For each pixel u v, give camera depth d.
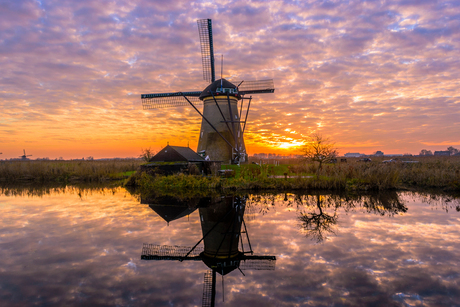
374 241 10.57
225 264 8.75
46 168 37.59
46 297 6.75
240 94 37.56
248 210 16.34
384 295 6.80
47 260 8.93
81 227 12.68
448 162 33.34
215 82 36.59
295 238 11.08
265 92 37.41
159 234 11.71
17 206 17.73
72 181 34.84
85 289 7.14
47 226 12.82
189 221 13.88
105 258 9.13
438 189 23.38
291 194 21.98
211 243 10.70
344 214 15.04
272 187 24.58
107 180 35.53
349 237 11.09
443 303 6.45
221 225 13.14
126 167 42.94
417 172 27.36
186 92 37.66
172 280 7.75
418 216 14.39
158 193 23.22
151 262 8.88
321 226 12.75
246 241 10.85
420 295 6.79
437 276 7.72
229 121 34.78
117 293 6.98
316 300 6.62
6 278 7.70
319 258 9.05
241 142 37.78
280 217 14.54
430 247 9.88
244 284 7.48
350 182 24.95
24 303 6.47
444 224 12.82
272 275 7.92
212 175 29.08
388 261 8.73
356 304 6.44
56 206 17.70
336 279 7.62
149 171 30.09
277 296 6.84
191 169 29.19
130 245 10.34
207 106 37.06
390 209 16.17
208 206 17.59
